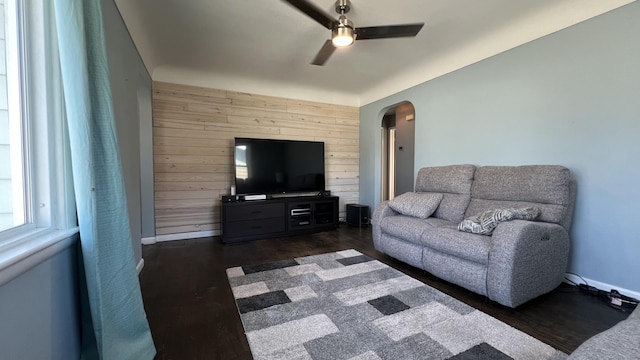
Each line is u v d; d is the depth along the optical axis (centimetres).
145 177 353
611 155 204
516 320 171
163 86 365
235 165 385
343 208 504
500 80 276
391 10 234
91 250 106
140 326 134
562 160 231
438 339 151
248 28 263
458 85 319
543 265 190
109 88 123
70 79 101
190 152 382
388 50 314
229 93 404
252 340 151
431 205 283
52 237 96
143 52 290
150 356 134
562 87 230
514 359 135
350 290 214
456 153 322
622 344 70
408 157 506
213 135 395
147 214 355
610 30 202
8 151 93
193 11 234
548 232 192
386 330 160
